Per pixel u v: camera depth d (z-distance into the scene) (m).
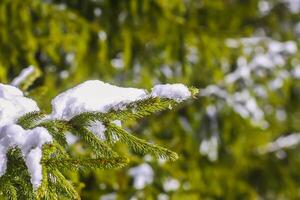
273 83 7.89
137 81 6.82
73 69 6.45
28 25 6.03
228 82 7.52
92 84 2.40
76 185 3.51
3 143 2.09
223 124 7.65
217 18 7.77
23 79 3.47
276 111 8.53
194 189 6.76
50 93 5.91
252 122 7.80
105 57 6.59
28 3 6.07
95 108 2.32
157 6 6.78
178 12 7.36
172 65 7.04
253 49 7.62
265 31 8.52
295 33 8.60
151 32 6.85
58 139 2.25
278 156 8.48
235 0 8.05
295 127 8.77
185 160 7.26
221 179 7.50
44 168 2.01
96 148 2.24
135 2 6.65
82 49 6.37
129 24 6.75
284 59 7.90
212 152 7.58
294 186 8.42
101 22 6.67
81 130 2.26
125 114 2.28
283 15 8.47
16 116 2.27
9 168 2.06
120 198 5.77
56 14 6.24
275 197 8.48
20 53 5.99
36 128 2.08
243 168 7.92
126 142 2.27
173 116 7.23
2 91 2.40
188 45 7.04
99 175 5.43
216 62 7.34
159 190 6.31
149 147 2.24
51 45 6.17
